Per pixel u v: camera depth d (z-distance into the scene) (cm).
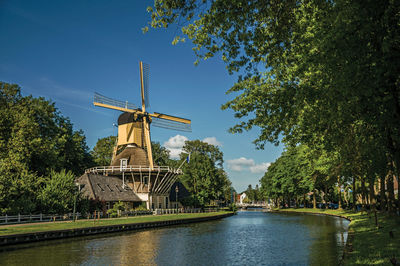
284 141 1736
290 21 1173
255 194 18525
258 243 2605
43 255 2097
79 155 6019
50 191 3788
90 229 3173
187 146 9394
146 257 2039
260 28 1153
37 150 4262
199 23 1238
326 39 976
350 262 1266
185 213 6481
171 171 6097
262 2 1070
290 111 1351
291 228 3722
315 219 4962
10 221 3350
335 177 3928
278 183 8306
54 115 5456
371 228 2334
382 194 3406
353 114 1268
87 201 4288
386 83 940
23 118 4234
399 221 2311
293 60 1242
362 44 915
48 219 3772
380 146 1554
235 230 3694
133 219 4341
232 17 1048
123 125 6153
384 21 844
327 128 1518
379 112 1095
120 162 5944
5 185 3419
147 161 6012
